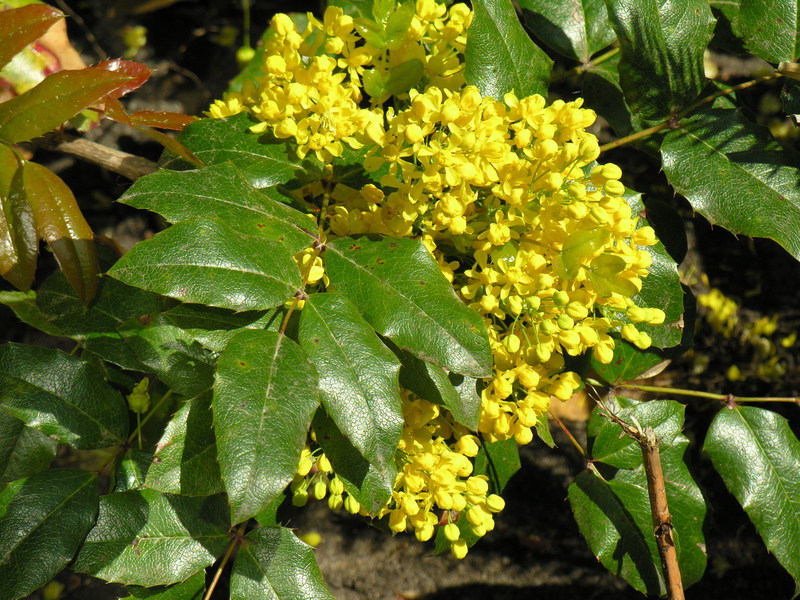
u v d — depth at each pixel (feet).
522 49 1.26
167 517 1.25
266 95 1.18
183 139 1.20
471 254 1.21
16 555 1.20
